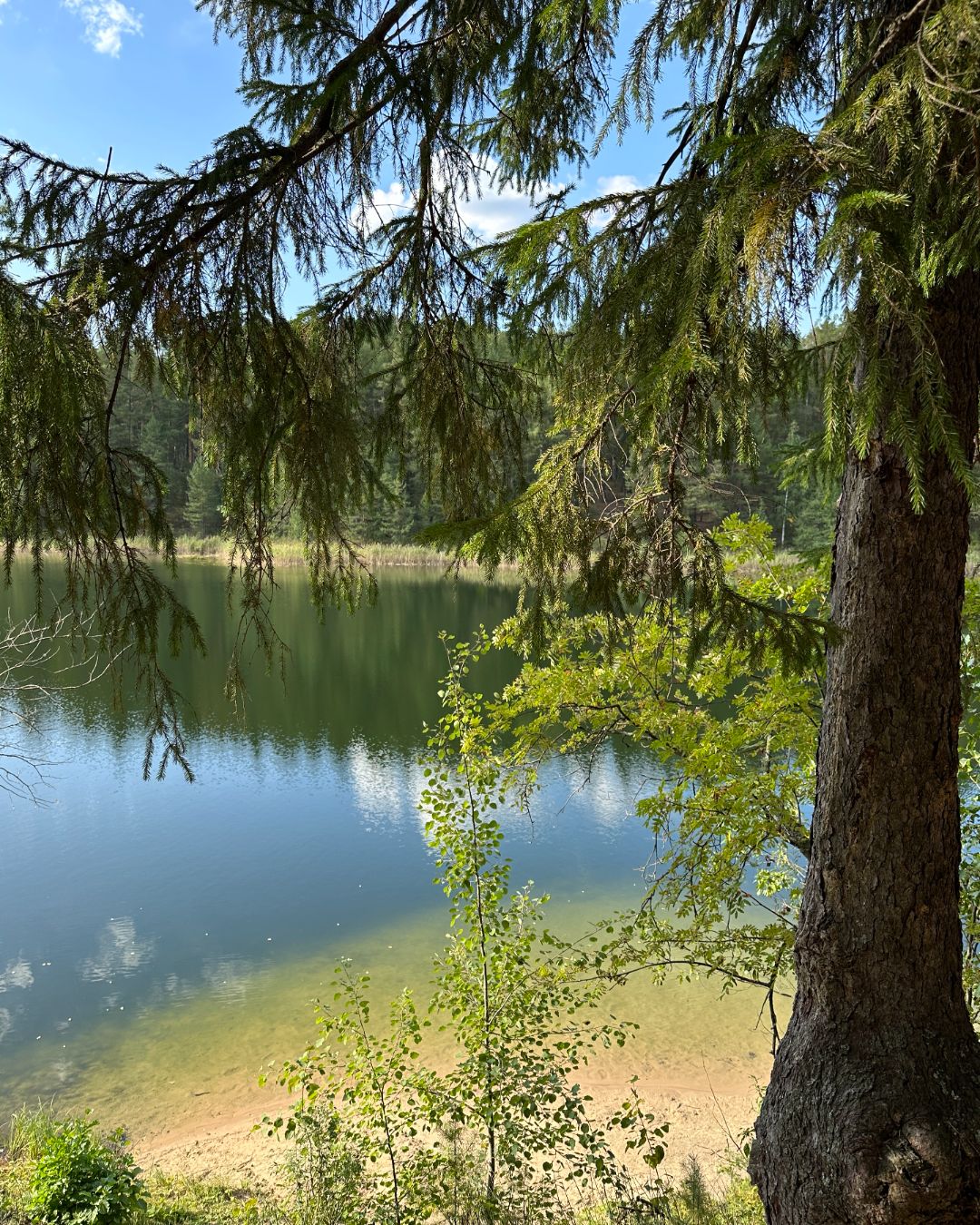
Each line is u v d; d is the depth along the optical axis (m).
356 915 8.08
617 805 10.63
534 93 2.47
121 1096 5.46
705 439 1.98
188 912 8.17
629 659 3.88
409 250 2.45
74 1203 3.87
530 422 2.86
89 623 1.84
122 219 1.72
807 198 1.38
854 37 1.84
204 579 29.75
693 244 1.67
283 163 1.90
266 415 2.11
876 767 2.24
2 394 1.47
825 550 3.74
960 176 1.34
